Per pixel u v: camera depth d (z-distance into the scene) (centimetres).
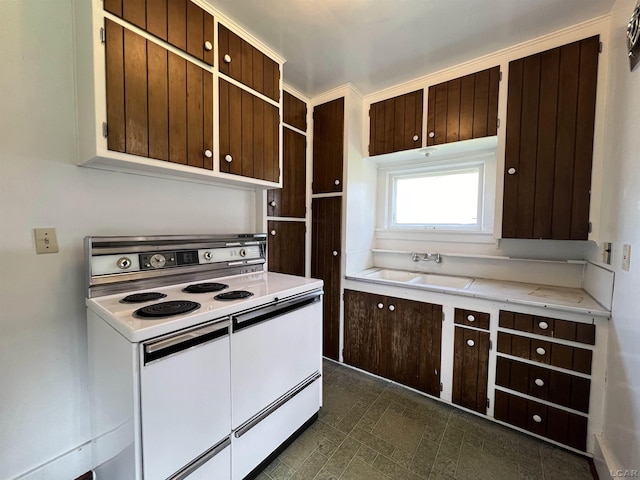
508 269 223
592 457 145
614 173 141
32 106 119
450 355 191
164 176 162
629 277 119
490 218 234
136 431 93
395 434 165
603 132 156
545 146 173
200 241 168
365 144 260
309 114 262
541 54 173
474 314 181
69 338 132
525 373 164
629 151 124
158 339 97
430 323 199
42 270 124
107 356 110
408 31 168
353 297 241
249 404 130
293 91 244
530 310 162
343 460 146
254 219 218
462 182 253
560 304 154
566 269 199
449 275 249
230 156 163
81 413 135
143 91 125
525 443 158
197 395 109
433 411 186
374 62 202
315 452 151
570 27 163
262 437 137
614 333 133
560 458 148
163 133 133
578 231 164
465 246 246
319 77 224
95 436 128
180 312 109
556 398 155
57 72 124
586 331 146
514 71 183
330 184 253
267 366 138
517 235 182
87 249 126
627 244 122
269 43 180
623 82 133
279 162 198
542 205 174
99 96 113
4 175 114
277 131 196
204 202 185
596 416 144
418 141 226
